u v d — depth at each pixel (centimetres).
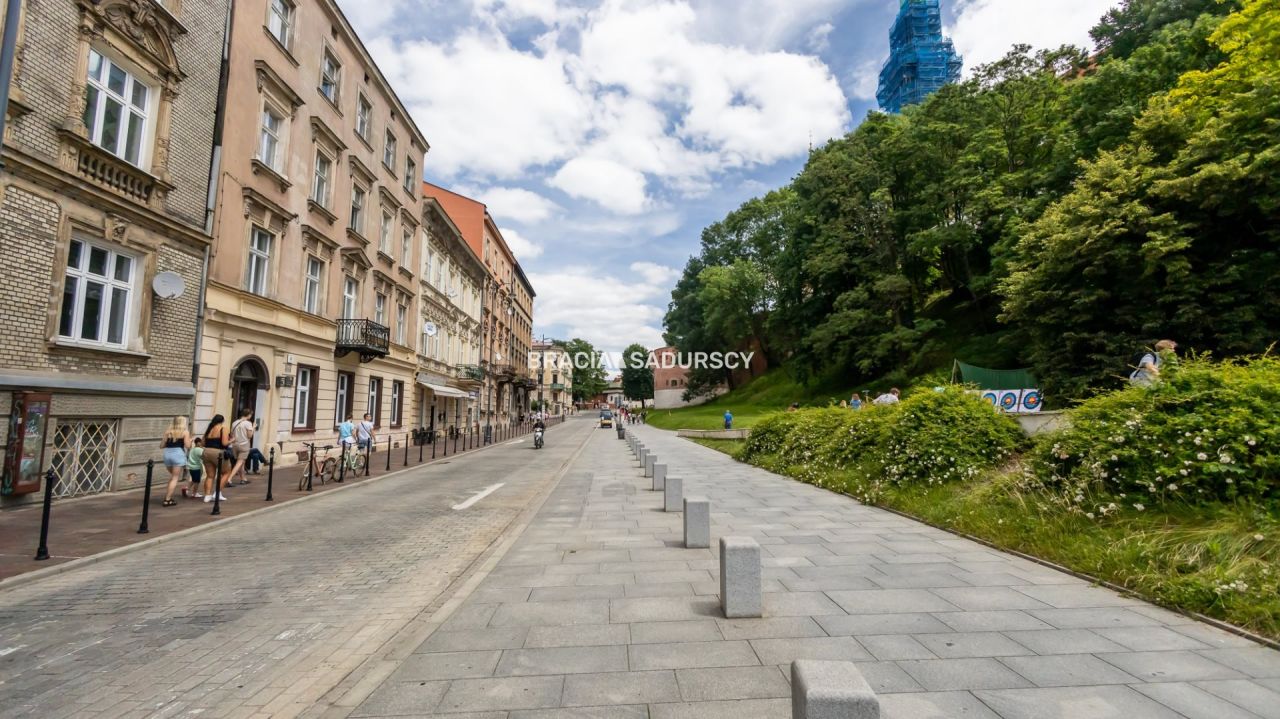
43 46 984
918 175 3875
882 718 290
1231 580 434
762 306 6253
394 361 2555
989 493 771
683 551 674
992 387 2034
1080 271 1870
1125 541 537
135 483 1184
